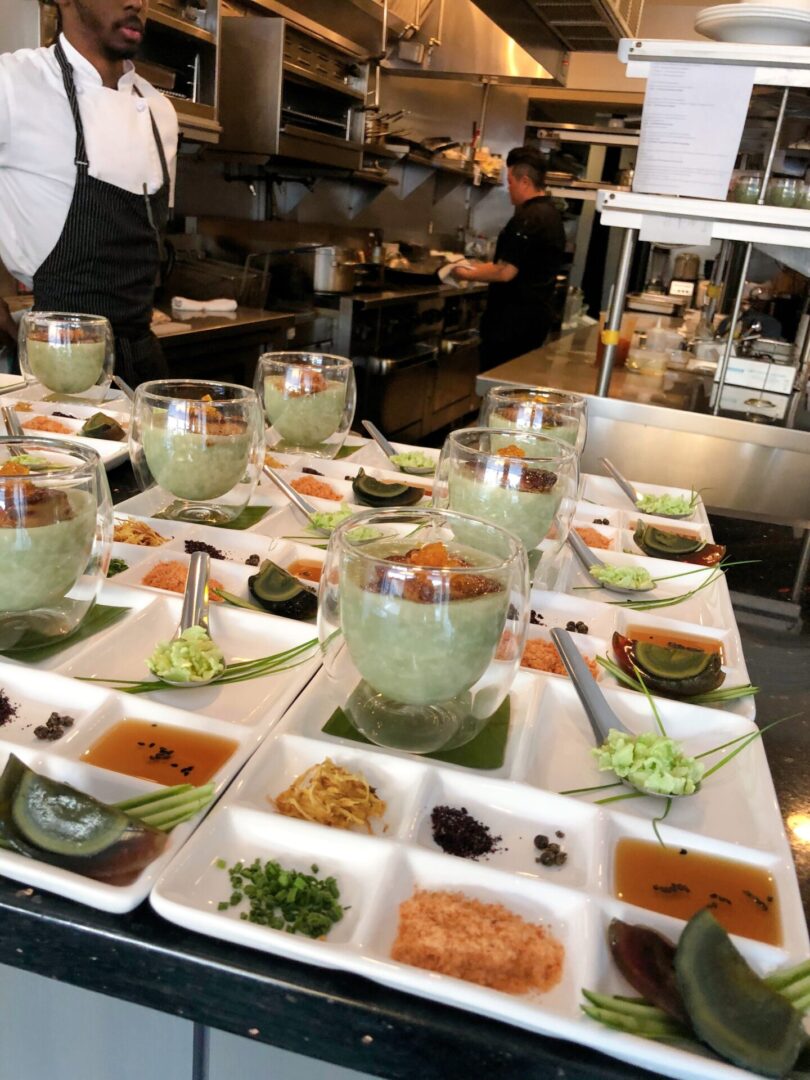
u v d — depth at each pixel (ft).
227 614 3.23
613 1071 1.66
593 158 22.65
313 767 2.44
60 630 3.00
